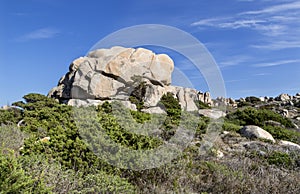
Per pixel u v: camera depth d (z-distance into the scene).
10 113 13.55
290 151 10.18
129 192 5.11
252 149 9.98
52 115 11.05
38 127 9.80
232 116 17.62
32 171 4.56
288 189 6.52
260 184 6.46
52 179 4.67
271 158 8.86
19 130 9.02
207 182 6.50
